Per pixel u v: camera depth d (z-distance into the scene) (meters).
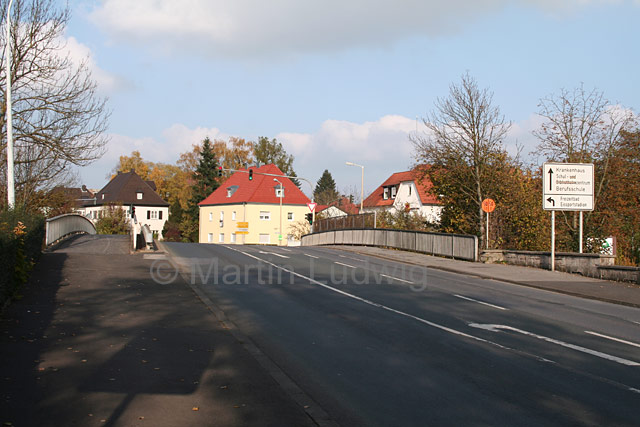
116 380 6.38
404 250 31.23
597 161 27.61
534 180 29.38
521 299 14.44
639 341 9.53
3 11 23.64
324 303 13.06
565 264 20.42
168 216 98.12
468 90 28.73
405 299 13.95
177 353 7.77
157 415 5.32
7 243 9.85
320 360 7.98
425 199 62.88
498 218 28.94
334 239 42.28
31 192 28.38
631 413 5.86
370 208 69.12
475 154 28.89
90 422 5.07
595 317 11.90
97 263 17.88
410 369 7.54
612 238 24.91
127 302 11.64
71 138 24.70
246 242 69.94
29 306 10.64
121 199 94.50
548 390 6.65
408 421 5.57
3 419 5.05
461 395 6.43
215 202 76.56
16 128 24.00
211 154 85.94
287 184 74.06
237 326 10.34
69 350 7.64
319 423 5.26
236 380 6.57
